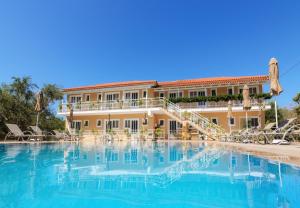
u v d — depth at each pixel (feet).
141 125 102.32
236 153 34.81
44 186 16.60
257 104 86.63
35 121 107.86
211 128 81.76
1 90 91.71
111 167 25.38
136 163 28.45
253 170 21.90
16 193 14.74
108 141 79.82
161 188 16.01
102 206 12.27
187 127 84.99
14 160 29.76
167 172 22.16
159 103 94.73
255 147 40.04
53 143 64.08
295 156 26.20
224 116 93.61
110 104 101.71
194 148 49.14
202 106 94.99
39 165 26.13
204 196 13.99
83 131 101.24
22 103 104.73
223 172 21.40
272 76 41.45
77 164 27.40
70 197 13.93
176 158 33.22
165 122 100.48
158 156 35.96
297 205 11.94
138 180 18.74
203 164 26.55
